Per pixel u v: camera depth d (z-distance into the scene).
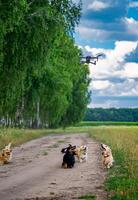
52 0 33.78
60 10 33.75
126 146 38.25
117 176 23.12
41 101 81.69
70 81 96.06
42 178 23.28
